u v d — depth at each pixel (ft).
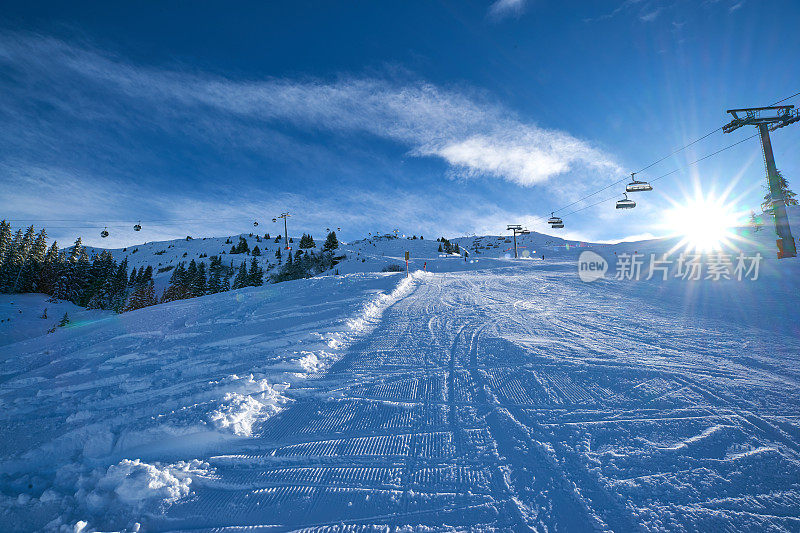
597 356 22.35
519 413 16.11
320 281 73.61
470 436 14.73
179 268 322.96
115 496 12.40
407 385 20.45
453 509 10.92
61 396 24.95
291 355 25.77
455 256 239.09
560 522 10.06
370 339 30.45
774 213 67.77
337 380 21.89
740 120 69.00
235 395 19.15
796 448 12.17
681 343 24.02
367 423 16.57
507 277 79.25
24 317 143.74
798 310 30.81
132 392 23.41
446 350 26.20
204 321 44.57
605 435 13.76
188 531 10.92
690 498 10.43
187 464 14.12
